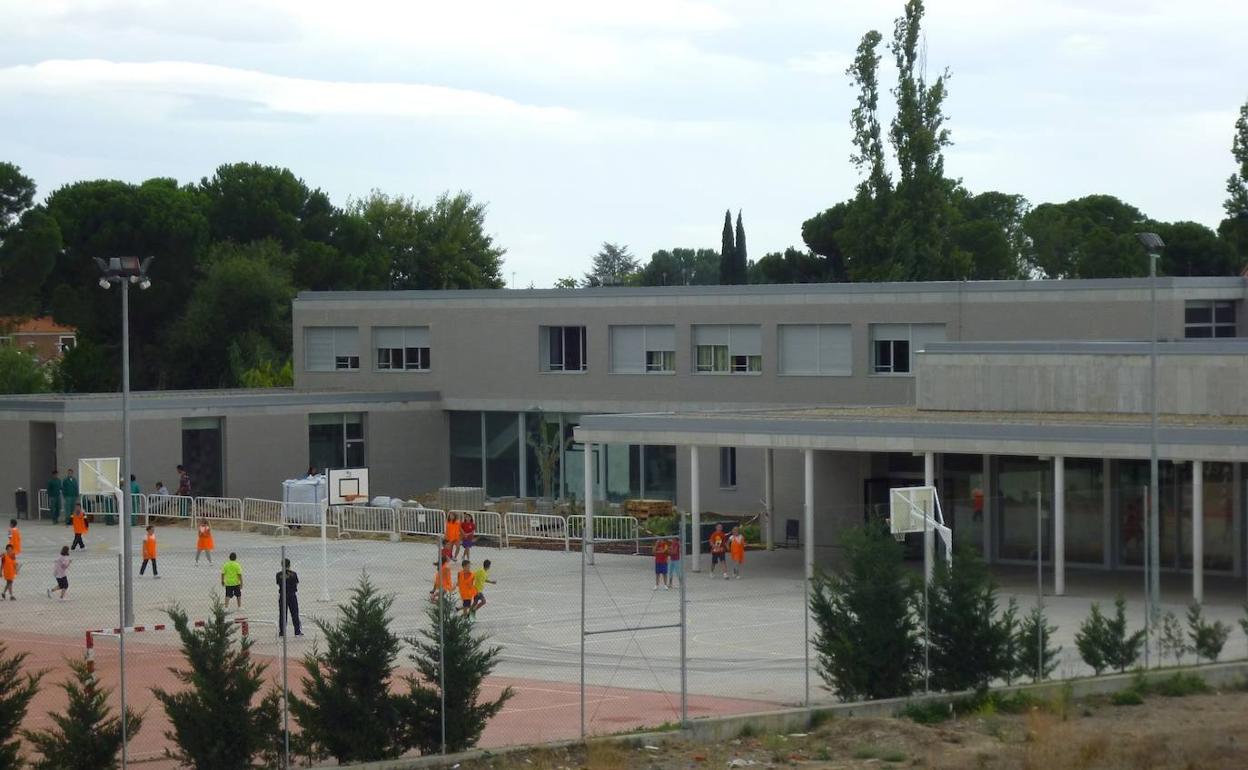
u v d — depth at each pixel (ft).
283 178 334.03
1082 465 150.00
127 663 100.89
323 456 209.05
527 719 85.20
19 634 112.88
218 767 69.00
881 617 89.61
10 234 275.80
